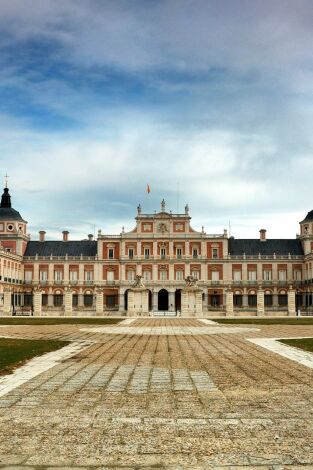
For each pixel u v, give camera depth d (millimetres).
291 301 109875
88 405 17328
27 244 152750
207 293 144625
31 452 12711
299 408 16859
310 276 138875
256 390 19797
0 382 21453
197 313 104938
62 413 16266
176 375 23234
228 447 12992
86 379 22172
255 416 15867
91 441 13500
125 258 145500
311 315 111750
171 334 48812
